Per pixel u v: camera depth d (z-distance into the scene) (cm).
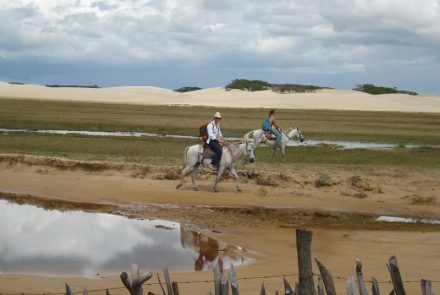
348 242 1411
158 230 1518
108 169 2312
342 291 987
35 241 1375
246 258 1261
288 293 652
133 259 1235
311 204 1866
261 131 2630
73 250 1298
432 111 9388
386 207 1853
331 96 11200
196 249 1329
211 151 1994
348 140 4303
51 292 970
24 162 2405
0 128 4425
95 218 1655
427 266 1204
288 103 10056
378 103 10344
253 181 2206
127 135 4134
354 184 2086
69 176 2270
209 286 1023
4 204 1831
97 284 1030
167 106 8406
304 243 655
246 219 1666
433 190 2102
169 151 3088
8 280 1048
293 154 3145
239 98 11288
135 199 1900
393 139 4394
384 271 1159
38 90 11388
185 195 1961
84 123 4931
